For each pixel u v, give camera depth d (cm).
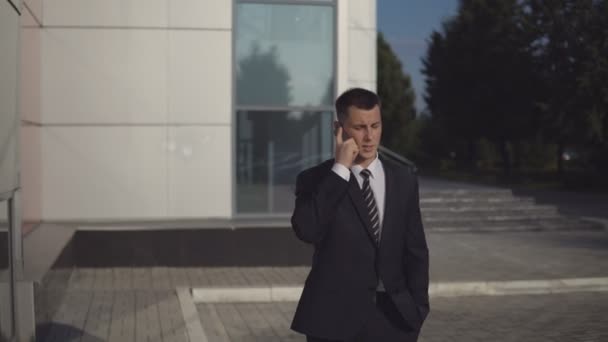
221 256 1043
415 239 325
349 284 310
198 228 1038
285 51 1095
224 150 1084
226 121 1084
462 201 1788
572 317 785
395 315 319
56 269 701
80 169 1060
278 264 1052
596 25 3175
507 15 3688
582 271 1062
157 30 1067
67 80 1055
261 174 1095
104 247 1020
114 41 1060
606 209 2228
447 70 4084
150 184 1073
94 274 974
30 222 940
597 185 3150
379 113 316
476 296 918
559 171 3831
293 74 1096
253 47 1091
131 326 652
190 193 1080
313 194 308
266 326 733
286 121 1097
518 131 3828
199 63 1076
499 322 759
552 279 973
